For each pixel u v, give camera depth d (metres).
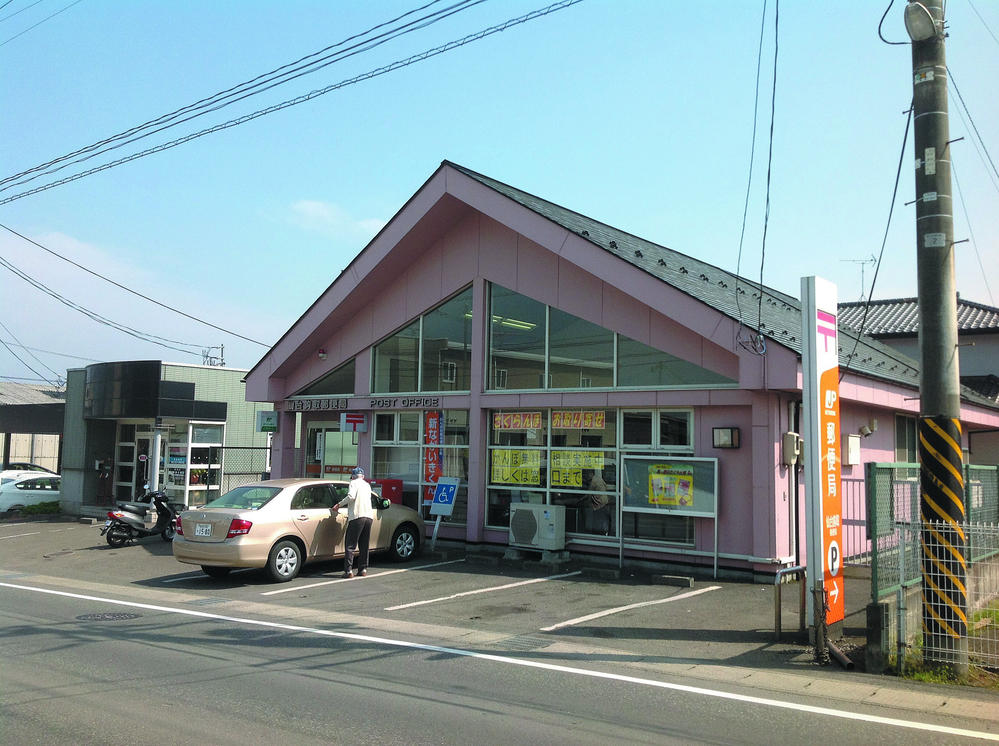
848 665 7.87
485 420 16.22
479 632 9.32
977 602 9.00
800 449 13.21
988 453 25.56
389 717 5.96
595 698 6.60
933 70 8.44
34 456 40.62
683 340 13.70
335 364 18.88
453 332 17.05
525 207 14.78
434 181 16.08
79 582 13.48
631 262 13.59
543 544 14.38
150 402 23.20
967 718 6.31
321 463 19.59
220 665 7.52
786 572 9.21
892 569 8.26
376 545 14.49
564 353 15.22
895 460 17.92
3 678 6.96
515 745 5.39
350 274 17.70
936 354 8.28
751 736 5.70
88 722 5.74
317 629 9.37
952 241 8.36
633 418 14.39
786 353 11.96
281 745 5.30
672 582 12.52
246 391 20.20
